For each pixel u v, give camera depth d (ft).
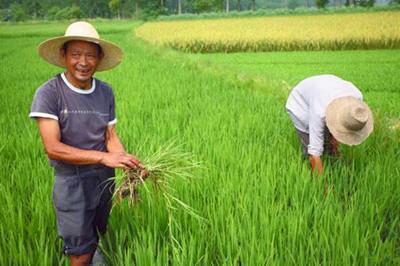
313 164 14.39
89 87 9.41
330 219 11.62
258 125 21.24
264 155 16.21
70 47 8.86
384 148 18.17
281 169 15.35
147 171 9.69
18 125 22.65
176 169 10.52
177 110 24.59
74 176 9.42
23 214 12.32
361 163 16.19
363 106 13.30
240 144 17.97
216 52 96.94
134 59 58.49
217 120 22.04
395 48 90.17
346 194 13.87
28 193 13.85
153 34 114.73
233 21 158.71
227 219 11.38
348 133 13.43
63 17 395.34
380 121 20.25
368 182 14.61
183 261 9.85
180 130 21.72
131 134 19.80
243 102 27.89
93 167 9.61
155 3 263.08
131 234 11.88
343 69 57.88
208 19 193.47
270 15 202.08
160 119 22.82
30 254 10.34
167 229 11.76
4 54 78.64
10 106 27.76
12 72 47.32
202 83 36.19
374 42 89.86
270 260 9.81
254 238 10.36
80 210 9.54
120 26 196.03
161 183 10.30
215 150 16.61
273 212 11.76
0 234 11.44
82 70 8.95
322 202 12.82
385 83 43.65
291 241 10.98
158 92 31.07
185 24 156.25
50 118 8.88
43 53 9.21
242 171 15.06
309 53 85.97
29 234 11.36
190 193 13.24
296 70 58.03
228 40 95.09
